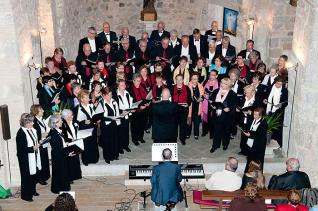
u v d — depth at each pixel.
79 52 12.34
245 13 13.92
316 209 6.10
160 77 9.47
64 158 8.32
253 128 8.71
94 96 9.17
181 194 7.66
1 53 8.05
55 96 8.95
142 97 9.66
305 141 8.84
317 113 8.59
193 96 9.73
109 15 15.45
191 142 10.21
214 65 10.66
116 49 12.86
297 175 7.10
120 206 8.25
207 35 12.55
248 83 10.16
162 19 16.06
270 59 12.80
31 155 8.13
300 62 8.75
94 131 9.11
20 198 8.52
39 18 11.79
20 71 8.23
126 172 9.22
